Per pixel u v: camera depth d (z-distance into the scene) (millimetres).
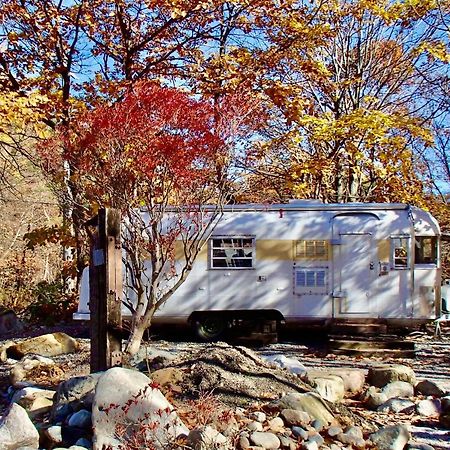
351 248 12914
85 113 9562
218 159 8367
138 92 8281
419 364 10344
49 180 10633
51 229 16172
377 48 19359
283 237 12992
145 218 10359
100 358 7219
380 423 6242
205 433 4703
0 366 10352
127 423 4969
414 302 12758
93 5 14820
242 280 12969
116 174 8148
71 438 5305
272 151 17375
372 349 11391
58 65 14930
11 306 19969
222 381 6297
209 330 13102
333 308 12867
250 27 15391
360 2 17000
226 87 13297
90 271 7516
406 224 12859
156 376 6328
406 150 15992
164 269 12609
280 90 14523
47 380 8234
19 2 14219
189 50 15000
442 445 5648
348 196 18609
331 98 18734
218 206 9023
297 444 5055
